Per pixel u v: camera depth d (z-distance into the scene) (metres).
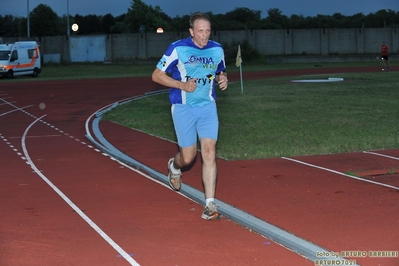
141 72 45.69
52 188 8.54
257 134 13.48
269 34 60.41
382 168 9.38
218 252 5.56
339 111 17.70
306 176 8.88
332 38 61.19
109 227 6.46
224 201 7.45
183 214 6.96
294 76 36.50
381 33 61.66
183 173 9.29
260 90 26.36
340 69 44.75
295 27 79.19
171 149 11.95
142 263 5.31
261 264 5.21
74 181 9.02
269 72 43.44
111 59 58.38
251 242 5.84
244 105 20.09
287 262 5.24
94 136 14.34
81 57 58.22
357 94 23.25
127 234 6.19
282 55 60.59
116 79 38.09
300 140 12.45
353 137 12.70
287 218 6.60
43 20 77.19
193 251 5.60
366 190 7.89
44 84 34.81
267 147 11.52
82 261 5.38
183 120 6.67
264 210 6.97
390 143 11.87
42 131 15.49
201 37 6.33
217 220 6.64
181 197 7.83
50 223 6.66
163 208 7.26
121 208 7.30
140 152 11.66
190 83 6.25
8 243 5.94
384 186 8.12
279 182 8.51
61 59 57.06
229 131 14.09
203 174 6.63
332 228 6.18
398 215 6.62
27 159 11.12
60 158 11.19
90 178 9.23
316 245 5.55
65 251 5.67
